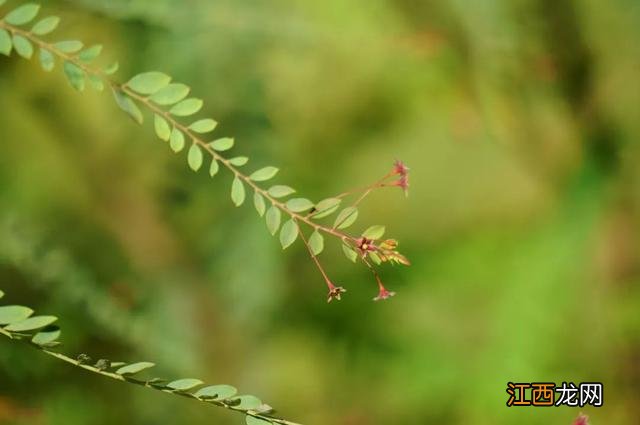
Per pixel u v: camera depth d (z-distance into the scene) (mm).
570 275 1256
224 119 1278
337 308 1354
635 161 1353
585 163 1346
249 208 1298
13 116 1350
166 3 1189
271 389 1304
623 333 1249
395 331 1335
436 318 1325
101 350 1234
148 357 1238
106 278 1274
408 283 1363
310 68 1366
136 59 1231
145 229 1303
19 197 1325
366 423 1287
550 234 1292
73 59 756
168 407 1235
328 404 1317
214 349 1283
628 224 1306
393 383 1305
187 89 757
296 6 1320
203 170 1287
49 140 1353
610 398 1239
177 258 1300
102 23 1199
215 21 1235
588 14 1384
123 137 1335
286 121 1384
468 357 1281
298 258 1362
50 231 1295
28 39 761
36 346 736
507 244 1366
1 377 1174
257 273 1305
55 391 1207
